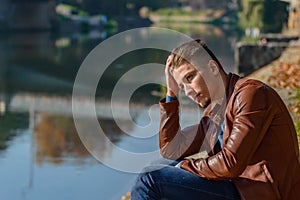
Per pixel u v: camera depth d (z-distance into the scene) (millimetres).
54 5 85125
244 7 52844
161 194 3471
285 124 3412
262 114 3336
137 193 3506
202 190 3418
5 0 76000
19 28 78688
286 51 19781
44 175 14047
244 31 64938
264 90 3398
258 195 3342
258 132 3316
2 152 17078
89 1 100688
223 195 3404
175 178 3445
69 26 85438
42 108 25703
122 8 101625
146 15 108938
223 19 121500
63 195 12367
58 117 23594
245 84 3438
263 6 46781
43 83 34719
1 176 14109
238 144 3305
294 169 3439
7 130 20922
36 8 80375
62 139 18766
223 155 3336
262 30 47500
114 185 11836
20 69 41531
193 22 119438
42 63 45188
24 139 19312
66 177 13547
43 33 80188
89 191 12055
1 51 53812
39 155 16422
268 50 19797
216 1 126250
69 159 15508
